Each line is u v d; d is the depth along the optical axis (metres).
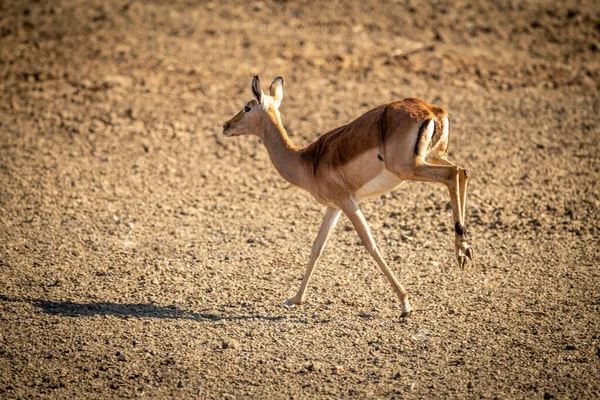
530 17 38.81
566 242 19.59
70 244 20.16
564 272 17.88
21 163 25.61
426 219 21.64
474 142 26.83
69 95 31.30
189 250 19.92
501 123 28.41
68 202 22.98
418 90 31.62
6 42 36.28
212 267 18.88
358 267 18.75
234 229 21.45
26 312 16.34
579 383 13.21
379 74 33.25
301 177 16.75
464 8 40.16
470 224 21.16
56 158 26.11
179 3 41.28
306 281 16.67
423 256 19.22
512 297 16.73
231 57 35.06
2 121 28.97
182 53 35.34
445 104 30.30
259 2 41.31
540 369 13.73
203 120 29.44
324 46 36.06
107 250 19.84
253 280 18.12
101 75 33.03
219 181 24.98
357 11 40.00
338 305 16.70
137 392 13.48
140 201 23.31
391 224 21.42
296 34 37.41
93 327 15.72
